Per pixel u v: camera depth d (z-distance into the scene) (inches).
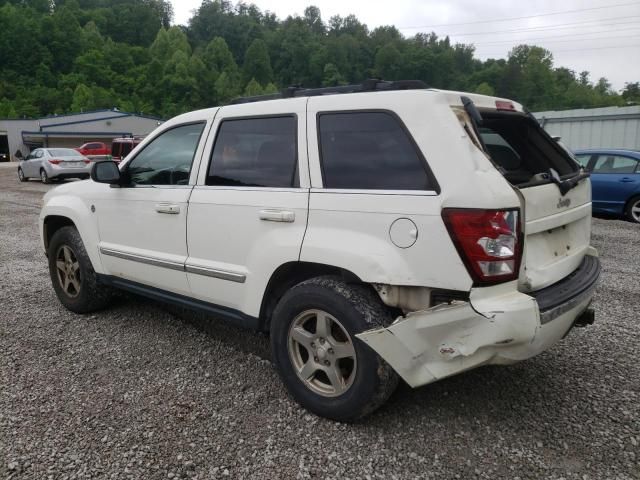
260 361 155.6
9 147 2219.5
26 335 175.6
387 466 107.2
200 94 4448.8
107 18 6441.9
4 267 272.8
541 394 135.0
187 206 147.2
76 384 141.1
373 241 110.4
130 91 4569.4
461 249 100.4
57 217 199.2
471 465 107.4
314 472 105.4
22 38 4621.1
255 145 135.8
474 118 109.3
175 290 156.3
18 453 111.0
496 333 99.5
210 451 111.9
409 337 105.3
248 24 6781.5
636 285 234.1
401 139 111.0
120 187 169.2
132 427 120.6
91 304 192.5
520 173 133.8
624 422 122.2
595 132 717.3
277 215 124.5
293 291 123.8
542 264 116.1
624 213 420.5
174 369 150.1
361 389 114.0
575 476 104.1
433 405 129.7
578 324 134.1
